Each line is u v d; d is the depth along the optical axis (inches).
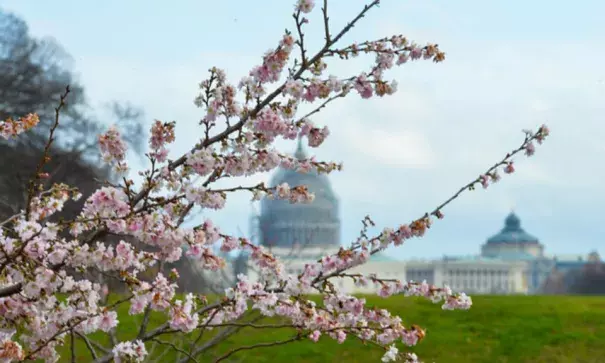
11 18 2549.2
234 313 374.0
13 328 338.3
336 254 404.8
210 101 358.9
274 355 1255.5
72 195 361.1
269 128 360.8
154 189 348.8
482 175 460.4
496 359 1336.1
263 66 362.0
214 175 364.2
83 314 327.9
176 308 331.9
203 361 818.2
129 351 326.6
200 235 350.6
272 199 375.2
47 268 321.4
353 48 379.9
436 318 1633.9
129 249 335.9
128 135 2166.6
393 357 395.9
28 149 2130.9
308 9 362.6
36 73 2460.6
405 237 412.8
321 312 403.5
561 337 1477.6
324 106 376.8
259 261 370.6
